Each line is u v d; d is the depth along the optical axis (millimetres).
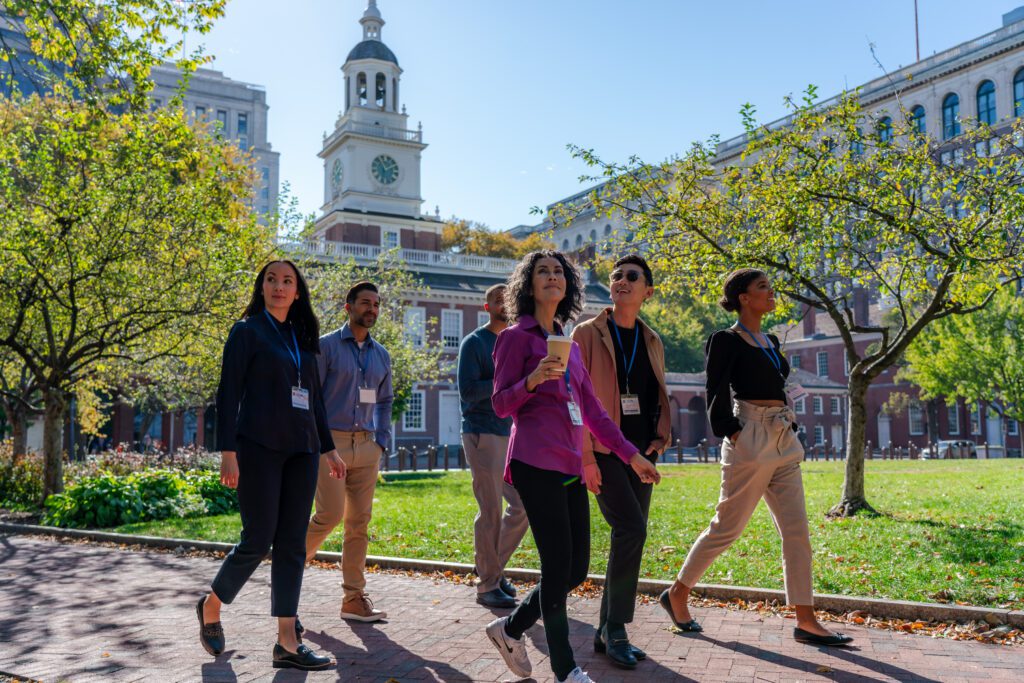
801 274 11750
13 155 13945
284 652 4445
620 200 12570
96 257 13406
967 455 44344
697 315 69312
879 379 61344
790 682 4066
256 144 118500
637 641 4914
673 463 34688
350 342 5727
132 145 13859
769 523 9438
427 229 56469
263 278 4727
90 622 5625
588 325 4656
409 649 4832
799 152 11781
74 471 17094
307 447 4559
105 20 11828
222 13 12117
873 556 7457
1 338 14594
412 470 29234
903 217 10602
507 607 5992
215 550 9211
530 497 3674
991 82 58500
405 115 57125
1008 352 40875
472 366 6062
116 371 19812
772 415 4781
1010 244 10094
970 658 4473
